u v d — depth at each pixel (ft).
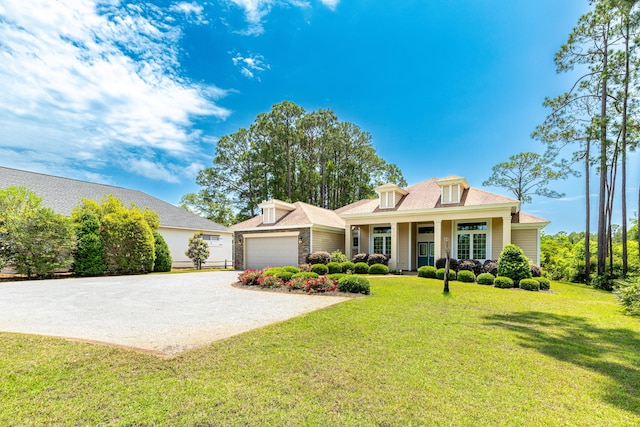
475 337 16.53
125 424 8.23
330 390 10.31
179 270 68.13
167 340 15.55
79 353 13.12
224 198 113.09
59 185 67.62
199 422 8.37
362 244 63.67
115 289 35.27
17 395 9.66
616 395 10.39
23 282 41.70
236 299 28.40
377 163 116.16
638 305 23.94
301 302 26.78
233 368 11.93
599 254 49.42
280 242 62.54
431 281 40.83
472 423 8.57
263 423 8.39
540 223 49.24
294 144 106.73
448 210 51.21
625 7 41.55
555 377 11.73
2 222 43.39
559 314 22.85
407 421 8.61
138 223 55.83
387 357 13.37
